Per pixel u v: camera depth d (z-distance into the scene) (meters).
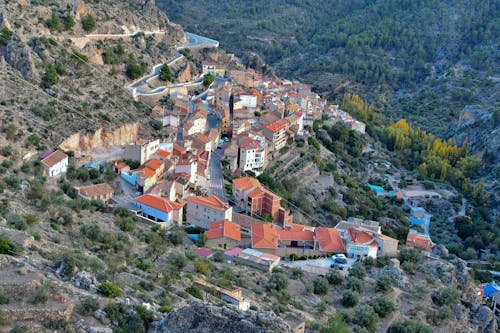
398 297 177.50
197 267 153.62
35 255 110.94
